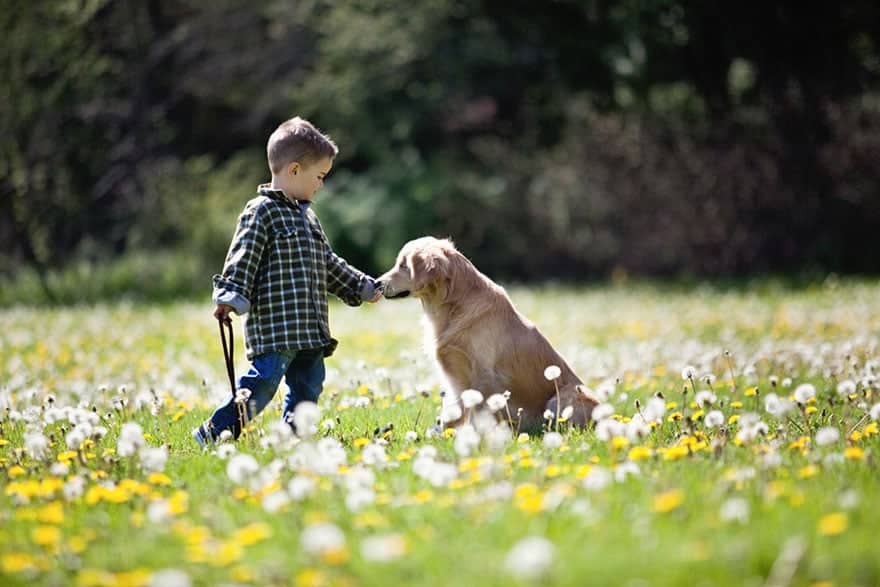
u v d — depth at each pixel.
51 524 4.27
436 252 7.00
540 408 7.09
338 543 3.45
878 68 25.33
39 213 24.91
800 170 26.53
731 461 5.05
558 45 27.12
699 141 27.77
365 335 14.29
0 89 23.95
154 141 28.14
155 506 4.17
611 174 29.00
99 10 26.34
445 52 28.55
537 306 18.83
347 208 29.30
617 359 10.79
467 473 4.88
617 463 5.12
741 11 24.09
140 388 9.30
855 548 3.59
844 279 23.09
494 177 30.48
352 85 29.55
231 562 3.74
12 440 6.54
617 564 3.50
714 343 12.09
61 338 13.80
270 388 6.30
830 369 8.63
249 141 31.00
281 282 6.33
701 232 27.92
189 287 23.11
